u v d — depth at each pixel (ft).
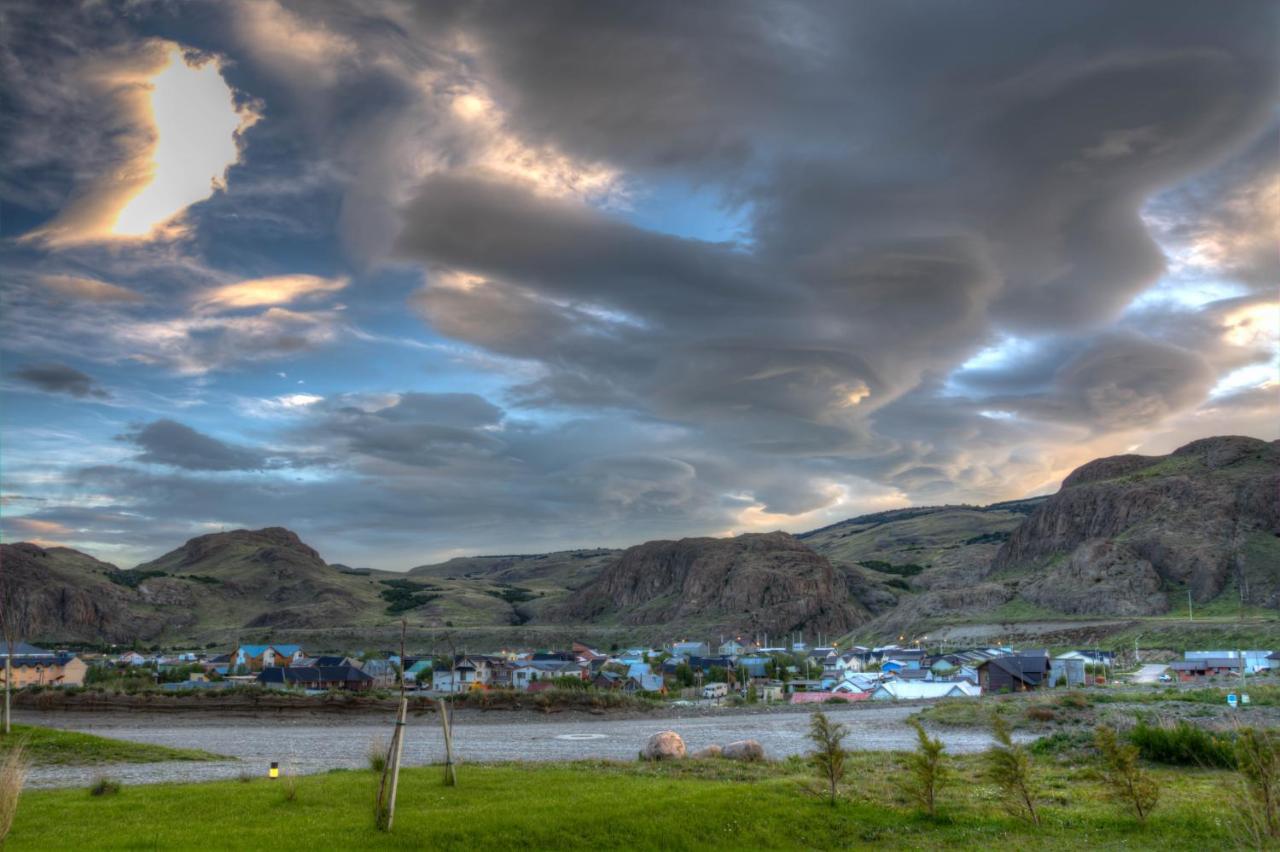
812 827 84.89
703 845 79.05
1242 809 83.76
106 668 566.36
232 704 272.72
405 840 75.61
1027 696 301.43
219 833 77.87
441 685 509.76
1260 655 484.74
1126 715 212.23
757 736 216.74
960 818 90.07
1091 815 91.40
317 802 93.15
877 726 244.01
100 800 95.91
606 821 81.92
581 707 293.43
